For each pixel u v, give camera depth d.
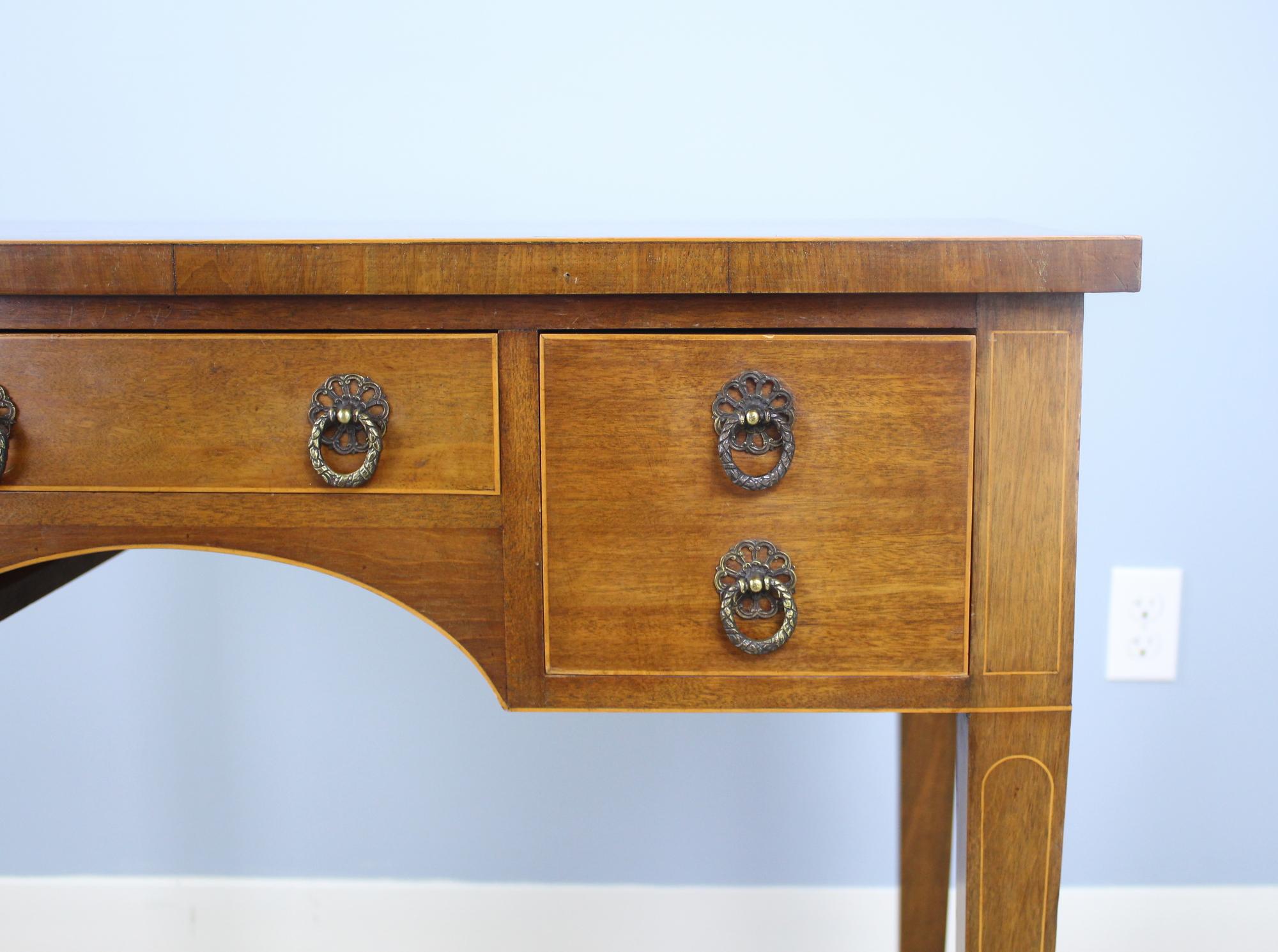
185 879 1.38
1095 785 1.33
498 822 1.36
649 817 1.36
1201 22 1.19
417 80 1.22
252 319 0.67
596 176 1.23
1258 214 1.21
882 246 0.62
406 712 1.34
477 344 0.66
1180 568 1.28
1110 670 1.30
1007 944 0.71
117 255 0.65
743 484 0.65
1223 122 1.20
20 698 1.34
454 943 1.37
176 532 0.69
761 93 1.21
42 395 0.68
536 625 0.69
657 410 0.66
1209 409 1.25
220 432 0.68
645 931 1.37
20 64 1.22
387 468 0.68
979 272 0.62
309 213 1.24
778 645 0.67
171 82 1.22
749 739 1.34
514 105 1.22
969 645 0.67
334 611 1.33
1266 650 1.29
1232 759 1.32
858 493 0.66
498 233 0.86
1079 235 0.66
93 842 1.37
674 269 0.63
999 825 0.69
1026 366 0.65
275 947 1.38
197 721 1.35
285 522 0.69
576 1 1.20
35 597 0.90
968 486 0.66
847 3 1.20
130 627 1.33
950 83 1.21
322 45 1.22
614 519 0.67
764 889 1.36
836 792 1.34
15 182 1.24
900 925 1.11
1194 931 1.34
